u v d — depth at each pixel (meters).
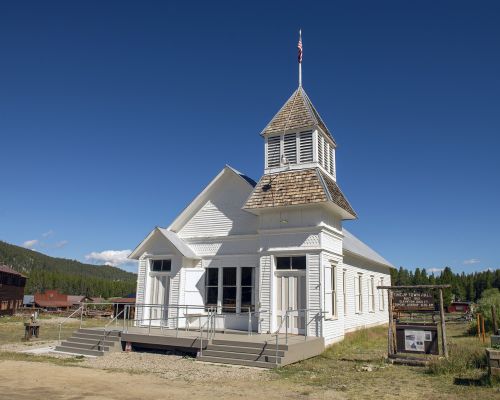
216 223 22.27
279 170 20.53
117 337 18.25
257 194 20.12
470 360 13.81
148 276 22.30
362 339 21.97
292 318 18.45
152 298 22.03
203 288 21.55
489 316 26.02
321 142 20.73
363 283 27.67
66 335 26.03
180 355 16.95
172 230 23.14
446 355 14.96
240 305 20.56
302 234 18.83
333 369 14.12
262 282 19.27
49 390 10.65
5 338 24.44
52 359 16.23
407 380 12.35
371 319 28.83
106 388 11.00
